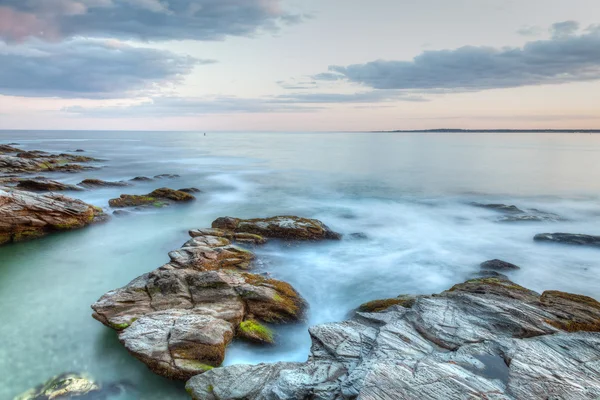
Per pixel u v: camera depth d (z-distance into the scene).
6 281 16.39
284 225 21.48
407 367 8.46
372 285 16.58
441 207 32.44
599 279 17.16
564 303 12.08
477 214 29.88
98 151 95.69
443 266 18.67
